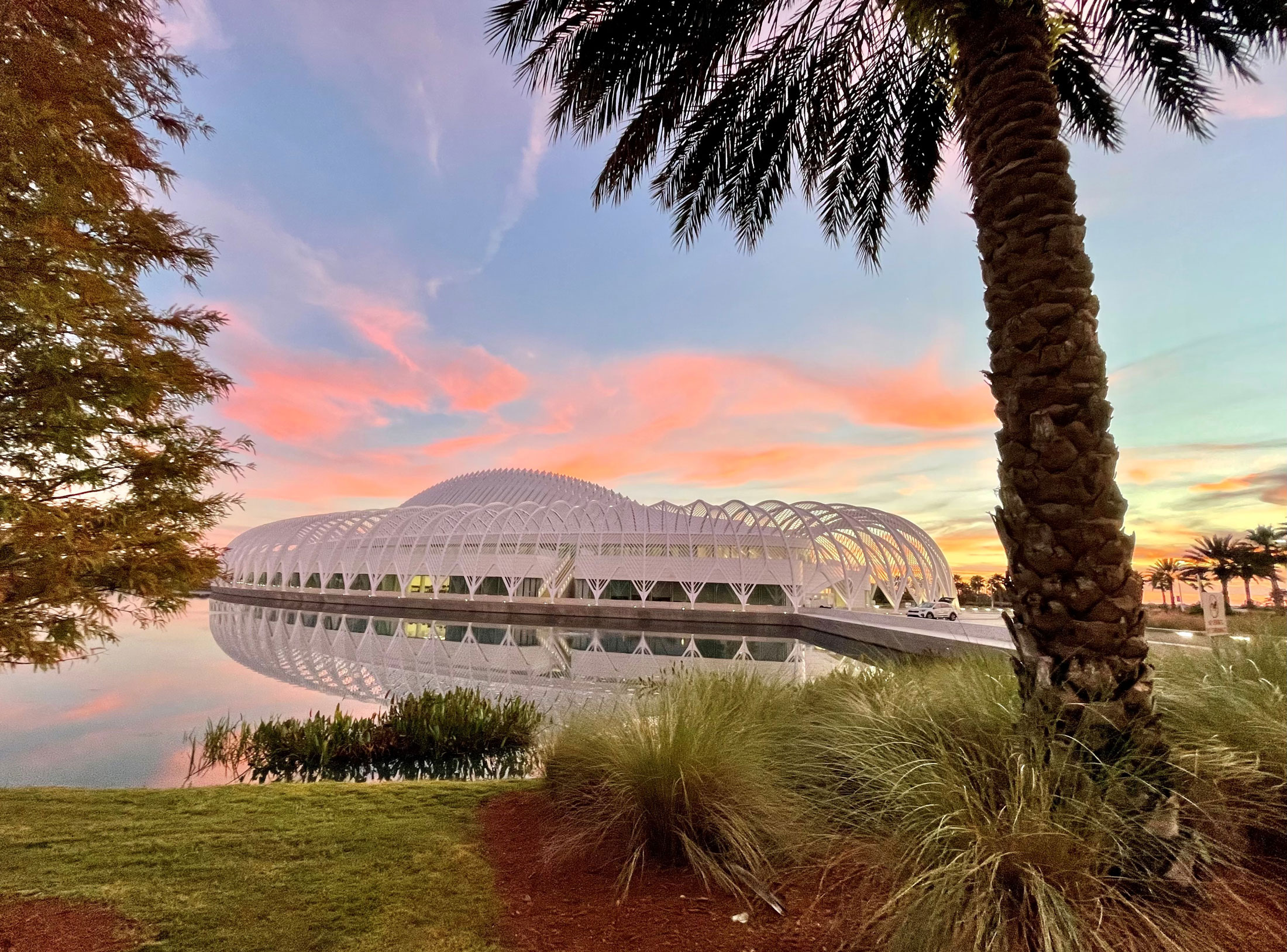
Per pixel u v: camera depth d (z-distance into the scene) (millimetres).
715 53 7023
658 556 48469
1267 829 3350
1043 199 3861
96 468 4109
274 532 73812
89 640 3906
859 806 3924
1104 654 3523
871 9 7152
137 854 4336
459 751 10000
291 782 6602
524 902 3498
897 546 45469
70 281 3664
